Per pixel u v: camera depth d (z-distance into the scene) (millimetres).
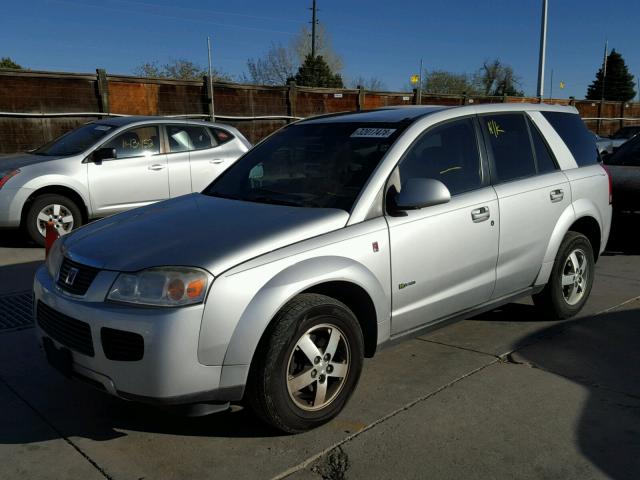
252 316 3088
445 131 4293
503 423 3523
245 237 3312
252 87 18578
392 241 3705
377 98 22594
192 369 3008
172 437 3408
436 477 3010
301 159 4246
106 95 15281
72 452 3266
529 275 4770
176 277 3018
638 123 36594
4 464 3150
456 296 4172
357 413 3652
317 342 3420
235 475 3043
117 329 3020
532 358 4477
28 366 4391
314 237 3438
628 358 4477
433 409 3697
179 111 16953
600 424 3506
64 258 3498
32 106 14289
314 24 53156
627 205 7781
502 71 67375
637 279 6684
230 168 4676
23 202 8016
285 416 3252
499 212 4391
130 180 8734
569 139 5312
